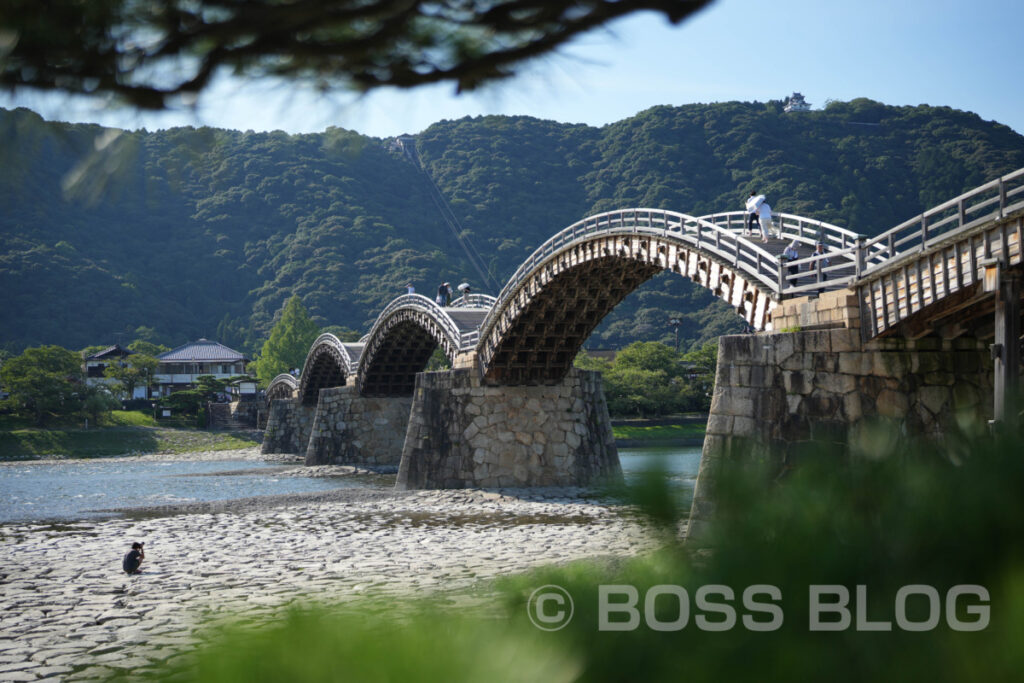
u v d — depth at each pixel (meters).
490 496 52.12
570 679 2.53
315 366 103.38
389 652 2.55
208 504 54.59
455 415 57.03
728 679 2.56
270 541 37.50
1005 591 2.56
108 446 117.56
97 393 125.81
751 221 39.22
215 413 143.62
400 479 58.75
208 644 2.72
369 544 35.78
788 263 30.20
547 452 56.41
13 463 102.19
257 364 161.12
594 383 59.22
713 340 194.38
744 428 27.22
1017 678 2.33
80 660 18.72
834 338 26.12
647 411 115.62
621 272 48.25
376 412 84.88
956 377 25.78
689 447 94.19
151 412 143.12
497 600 3.03
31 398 121.38
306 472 79.38
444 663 2.53
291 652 2.55
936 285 23.52
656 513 3.13
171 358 167.25
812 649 2.59
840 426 24.61
